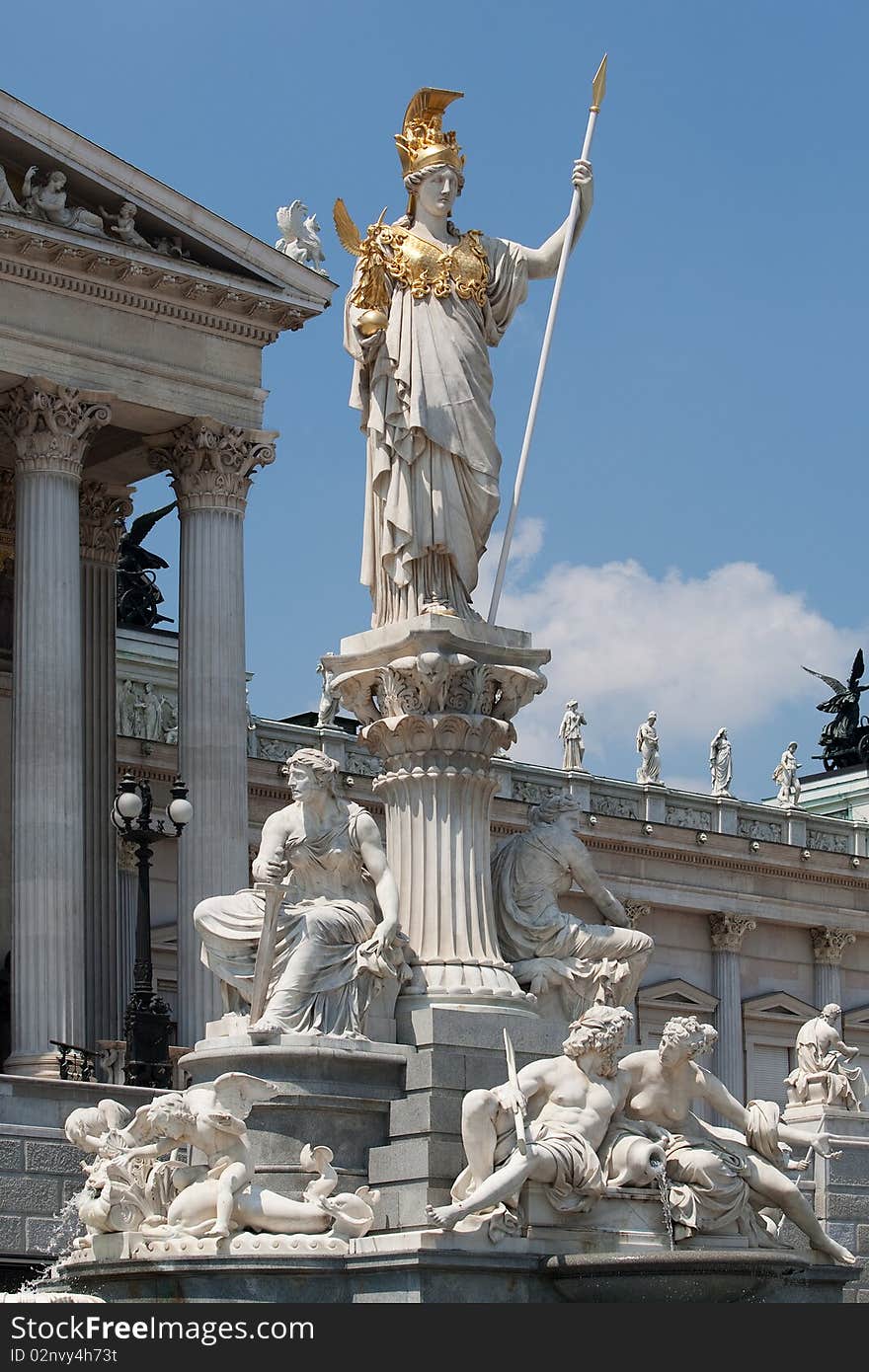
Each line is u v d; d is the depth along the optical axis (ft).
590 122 85.10
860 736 380.99
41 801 178.09
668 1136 70.64
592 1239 67.51
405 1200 69.82
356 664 79.82
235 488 197.26
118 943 222.28
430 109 82.79
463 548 79.56
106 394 188.55
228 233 197.36
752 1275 65.87
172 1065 160.45
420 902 77.20
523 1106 67.67
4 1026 201.46
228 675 192.75
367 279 80.84
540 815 81.10
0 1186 140.36
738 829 331.77
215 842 188.85
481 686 78.43
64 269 188.96
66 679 181.78
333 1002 73.10
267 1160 70.64
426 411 79.05
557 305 83.92
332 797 75.56
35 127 186.80
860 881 341.21
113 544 210.79
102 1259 68.54
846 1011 339.98
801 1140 72.33
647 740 327.47
